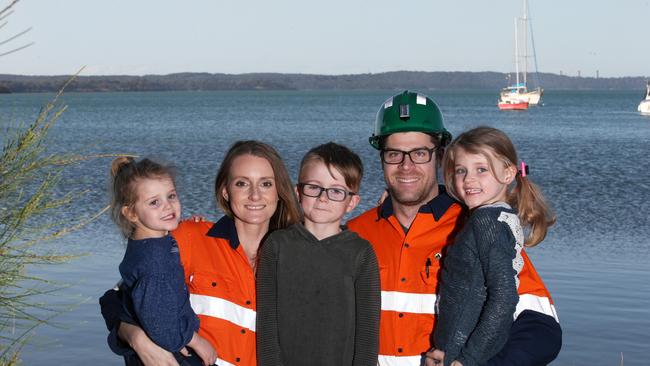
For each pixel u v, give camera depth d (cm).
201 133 5409
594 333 931
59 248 1321
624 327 951
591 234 1667
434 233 379
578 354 866
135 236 374
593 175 2934
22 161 321
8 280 327
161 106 13850
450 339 339
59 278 1099
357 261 369
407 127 382
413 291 375
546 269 1289
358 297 367
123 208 372
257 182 379
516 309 338
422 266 375
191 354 369
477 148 354
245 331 375
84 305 955
